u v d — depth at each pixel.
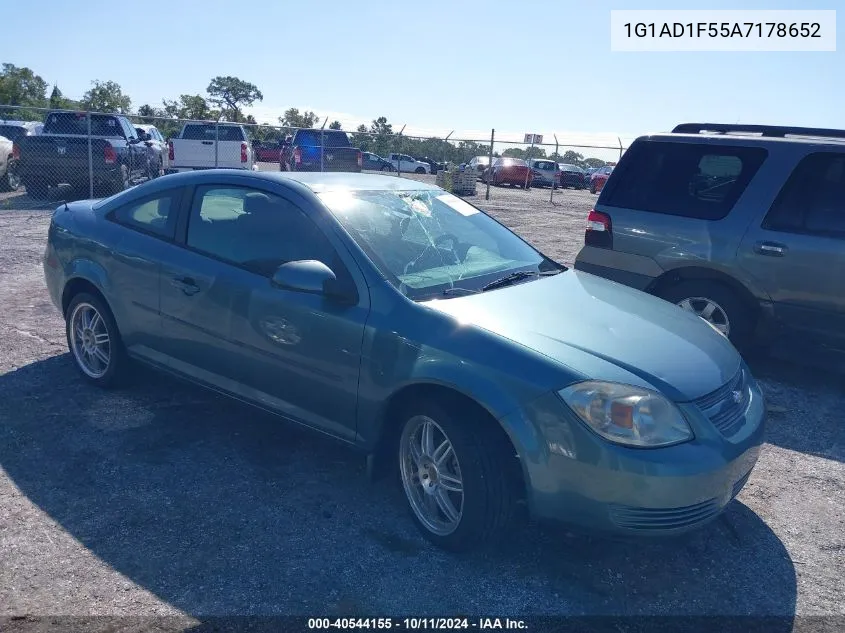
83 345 5.11
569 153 44.06
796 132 6.08
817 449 4.72
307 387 3.79
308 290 3.53
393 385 3.41
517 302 3.68
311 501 3.75
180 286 4.27
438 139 22.83
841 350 5.51
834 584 3.30
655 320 3.79
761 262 5.66
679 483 2.98
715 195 5.96
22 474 3.87
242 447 4.30
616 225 6.35
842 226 5.38
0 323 6.40
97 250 4.77
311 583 3.10
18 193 16.92
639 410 3.02
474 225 4.59
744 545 3.59
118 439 4.31
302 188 4.04
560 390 3.05
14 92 59.97
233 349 4.09
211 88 73.81
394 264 3.74
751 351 6.66
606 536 3.06
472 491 3.19
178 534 3.40
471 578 3.20
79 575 3.07
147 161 17.75
